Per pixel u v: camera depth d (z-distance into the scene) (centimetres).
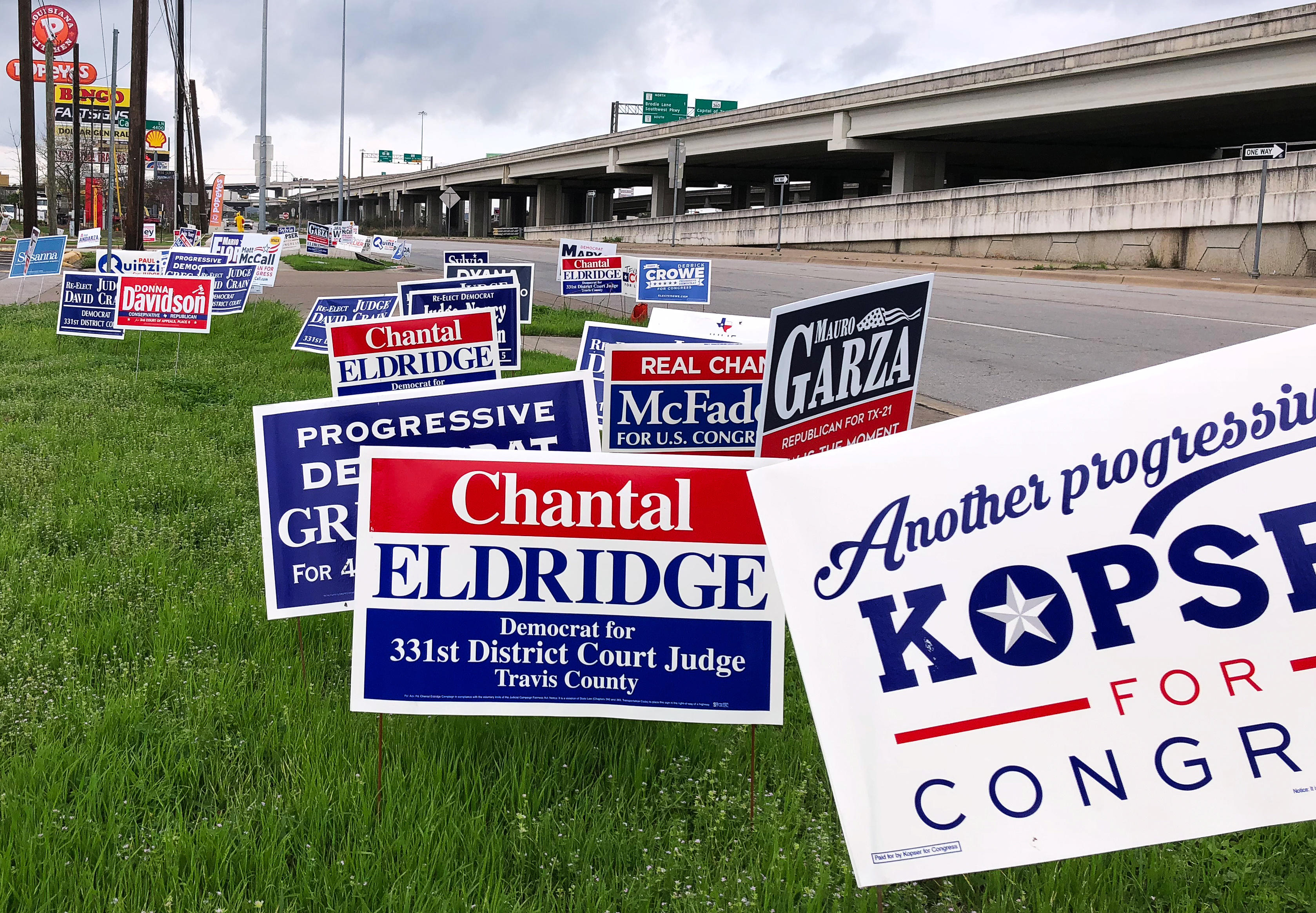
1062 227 3569
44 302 2367
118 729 370
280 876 289
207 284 1296
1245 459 239
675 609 325
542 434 423
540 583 324
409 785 336
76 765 340
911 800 254
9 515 638
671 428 561
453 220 14100
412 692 325
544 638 326
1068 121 4491
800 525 264
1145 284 2750
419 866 289
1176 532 243
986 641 253
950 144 5441
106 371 1262
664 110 10638
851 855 254
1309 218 2695
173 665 417
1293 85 3356
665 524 323
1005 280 2902
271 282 2450
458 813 318
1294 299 2239
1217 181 2967
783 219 5234
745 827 320
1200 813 240
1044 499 252
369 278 3206
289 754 356
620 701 327
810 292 2625
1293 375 237
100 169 7975
